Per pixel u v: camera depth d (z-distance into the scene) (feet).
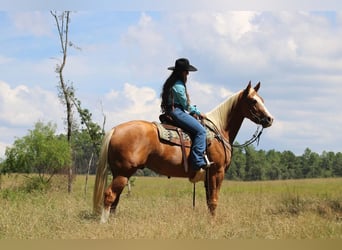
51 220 31.58
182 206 41.09
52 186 77.10
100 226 29.43
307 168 370.94
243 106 35.42
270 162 352.49
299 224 31.37
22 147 76.07
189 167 33.19
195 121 33.01
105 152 32.09
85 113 75.10
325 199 51.70
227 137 35.50
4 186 74.43
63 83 79.71
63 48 80.69
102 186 32.07
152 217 33.12
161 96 33.73
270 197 57.47
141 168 32.60
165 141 32.55
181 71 33.40
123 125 32.35
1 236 27.25
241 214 35.68
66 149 76.89
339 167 374.02
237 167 332.19
